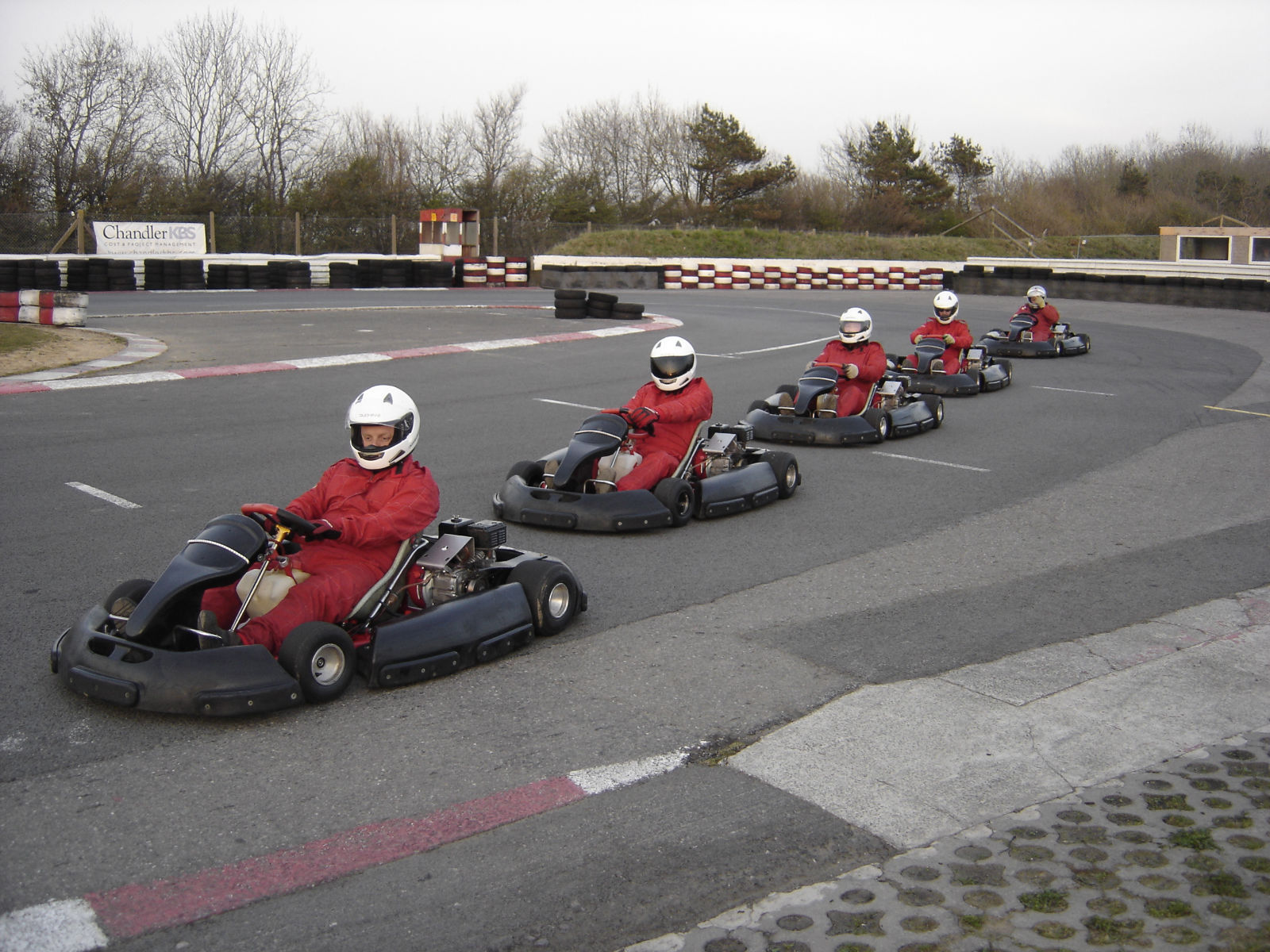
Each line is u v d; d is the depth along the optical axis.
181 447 8.53
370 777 3.53
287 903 2.86
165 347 14.15
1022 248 43.03
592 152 53.16
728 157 47.19
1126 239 43.75
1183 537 6.72
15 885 2.89
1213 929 2.75
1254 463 8.96
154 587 3.81
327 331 16.66
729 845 3.19
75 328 15.58
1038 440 9.99
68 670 3.88
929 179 49.38
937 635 4.98
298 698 3.89
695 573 5.87
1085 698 4.29
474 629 4.46
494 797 3.42
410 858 3.08
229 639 3.93
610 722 4.00
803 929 2.78
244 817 3.27
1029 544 6.55
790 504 7.53
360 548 4.36
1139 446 9.73
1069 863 3.08
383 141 46.28
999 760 3.75
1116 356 16.69
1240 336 19.69
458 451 8.74
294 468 7.89
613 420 6.69
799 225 46.31
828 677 4.48
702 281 30.69
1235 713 4.16
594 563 5.98
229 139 39.75
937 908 2.86
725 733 3.94
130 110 37.19
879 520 7.09
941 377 12.68
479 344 15.31
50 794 3.35
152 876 2.96
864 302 26.36
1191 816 3.35
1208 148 58.69
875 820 3.34
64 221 27.31
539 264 30.27
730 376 13.62
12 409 9.90
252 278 25.14
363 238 31.14
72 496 6.95
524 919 2.82
